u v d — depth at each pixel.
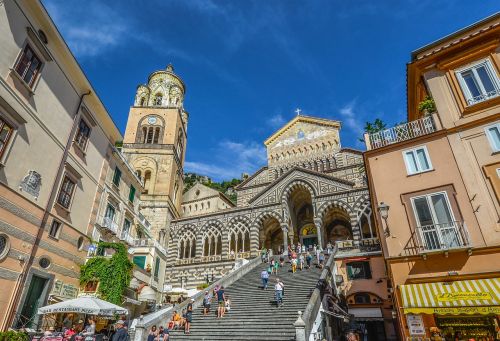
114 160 26.39
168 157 47.16
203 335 15.59
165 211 43.59
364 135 18.48
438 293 12.45
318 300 16.58
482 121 14.87
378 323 23.41
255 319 16.17
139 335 15.31
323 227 39.47
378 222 16.06
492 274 12.32
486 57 15.74
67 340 13.98
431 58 17.25
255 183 50.47
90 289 20.30
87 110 21.61
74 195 20.27
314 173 39.88
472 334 12.51
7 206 14.83
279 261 29.36
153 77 58.69
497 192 13.44
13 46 15.26
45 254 17.22
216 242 42.19
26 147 16.11
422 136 16.06
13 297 14.81
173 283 40.75
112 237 25.33
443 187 14.72
